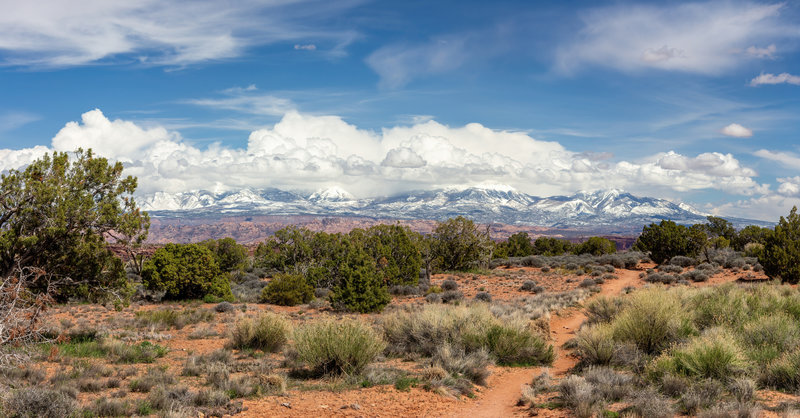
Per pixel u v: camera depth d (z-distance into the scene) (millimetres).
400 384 11477
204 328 23359
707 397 8828
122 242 18422
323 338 13047
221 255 53969
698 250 51188
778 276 32750
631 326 14836
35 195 16000
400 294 41781
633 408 8453
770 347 11867
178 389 10344
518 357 15453
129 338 19953
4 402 7977
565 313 26656
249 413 9414
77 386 11078
